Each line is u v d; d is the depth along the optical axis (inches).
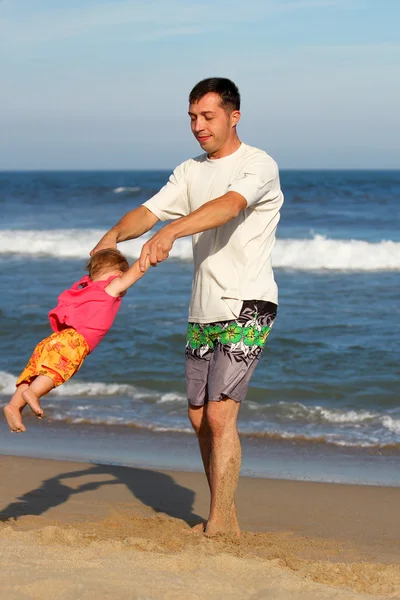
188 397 159.3
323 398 308.3
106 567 115.1
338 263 665.6
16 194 1852.9
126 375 338.3
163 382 329.4
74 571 111.9
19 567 112.3
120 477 221.0
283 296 516.4
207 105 145.6
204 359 154.6
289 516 192.9
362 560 155.4
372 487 217.2
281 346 380.5
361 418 284.4
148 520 173.2
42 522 168.1
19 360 364.5
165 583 109.6
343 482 223.8
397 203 1434.5
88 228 1050.7
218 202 134.5
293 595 108.7
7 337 404.8
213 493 154.3
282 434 268.8
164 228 131.4
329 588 113.4
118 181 3041.3
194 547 135.1
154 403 305.6
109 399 310.3
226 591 108.9
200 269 150.7
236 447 152.1
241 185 138.6
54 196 1782.7
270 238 150.4
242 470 235.0
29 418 289.9
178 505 195.5
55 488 207.3
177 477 222.5
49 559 117.7
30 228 1053.8
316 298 508.1
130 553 123.3
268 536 167.9
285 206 1375.5
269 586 112.0
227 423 150.1
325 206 1374.3
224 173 149.2
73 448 255.0
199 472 228.7
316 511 197.0
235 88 148.4
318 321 435.2
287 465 239.6
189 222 131.6
